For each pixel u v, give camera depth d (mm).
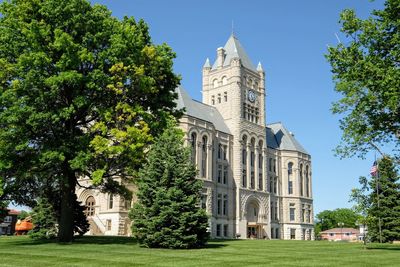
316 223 171875
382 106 27875
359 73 28031
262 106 81125
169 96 35750
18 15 30359
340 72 29688
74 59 28875
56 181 35312
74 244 29328
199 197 30000
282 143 89062
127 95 32656
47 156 27641
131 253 23406
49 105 29828
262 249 28422
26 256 21484
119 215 57625
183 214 27984
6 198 37844
